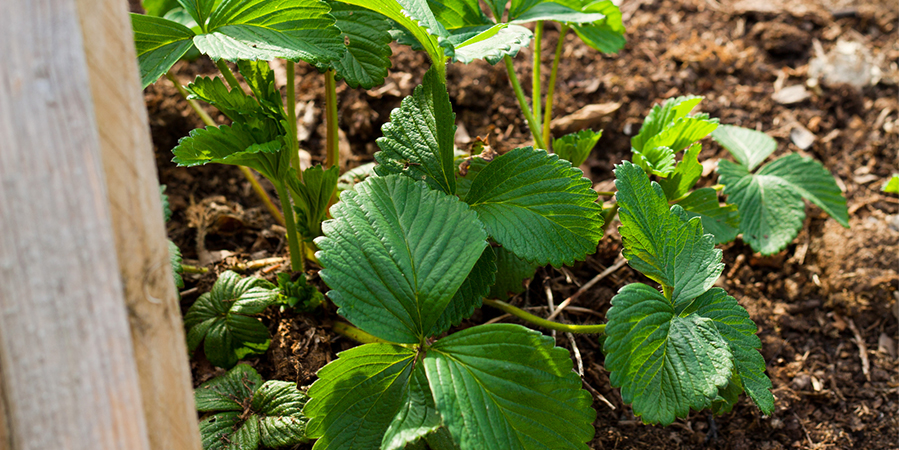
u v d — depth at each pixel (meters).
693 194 1.01
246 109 0.93
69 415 0.79
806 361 1.03
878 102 1.17
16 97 0.77
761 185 1.05
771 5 1.30
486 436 0.86
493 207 0.93
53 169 0.78
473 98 1.13
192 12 0.92
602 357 1.01
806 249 1.08
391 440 0.85
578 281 1.04
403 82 1.13
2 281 0.78
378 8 0.90
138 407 0.80
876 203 1.11
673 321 0.90
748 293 1.06
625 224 0.90
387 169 0.93
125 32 0.80
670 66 1.20
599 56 1.21
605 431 0.98
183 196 1.08
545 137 1.08
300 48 0.91
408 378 0.89
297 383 0.96
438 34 0.88
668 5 1.31
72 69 0.78
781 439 0.99
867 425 1.00
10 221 0.78
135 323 0.80
